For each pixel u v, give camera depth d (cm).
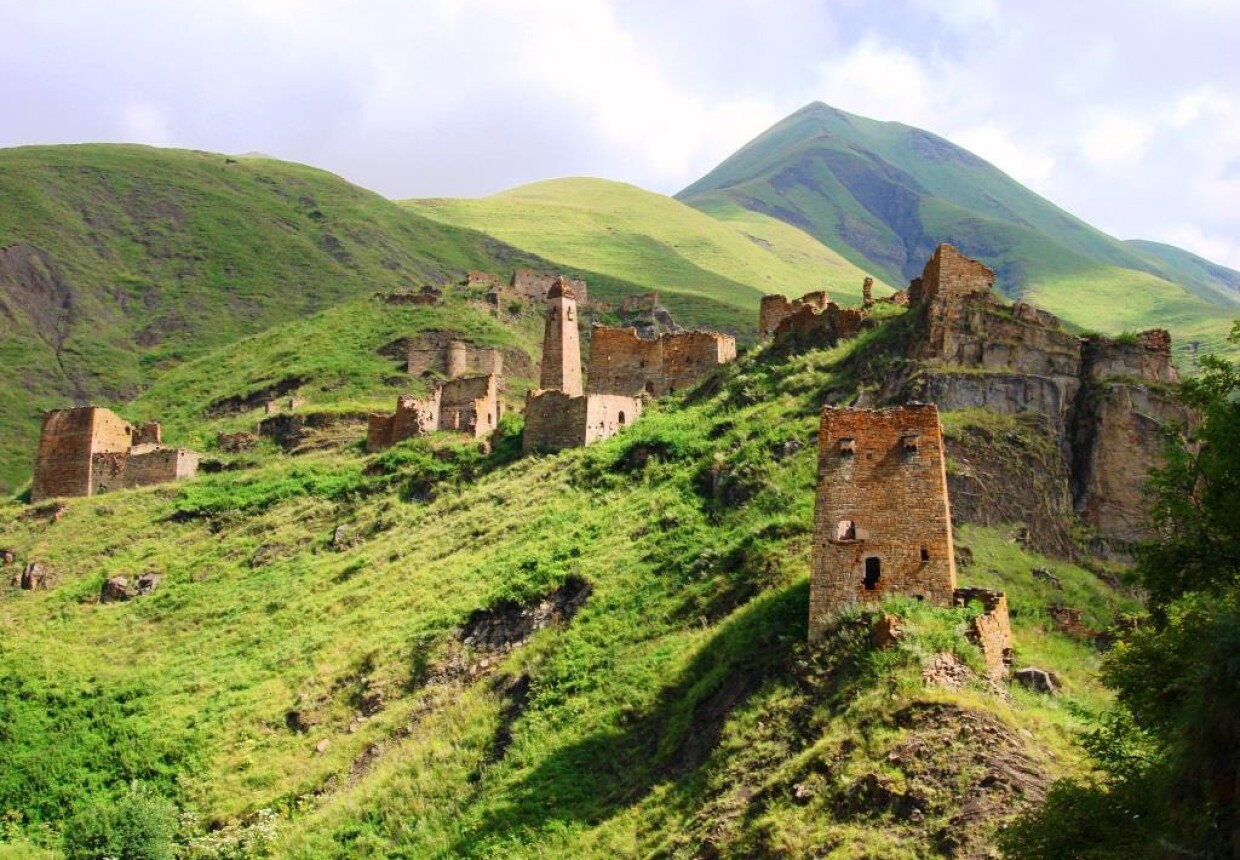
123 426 10162
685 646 4603
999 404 5456
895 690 3438
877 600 3888
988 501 4950
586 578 5584
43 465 9881
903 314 6456
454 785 4519
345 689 5712
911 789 3128
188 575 7894
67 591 7975
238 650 6606
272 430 10806
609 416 7906
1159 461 5172
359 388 11925
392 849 4291
